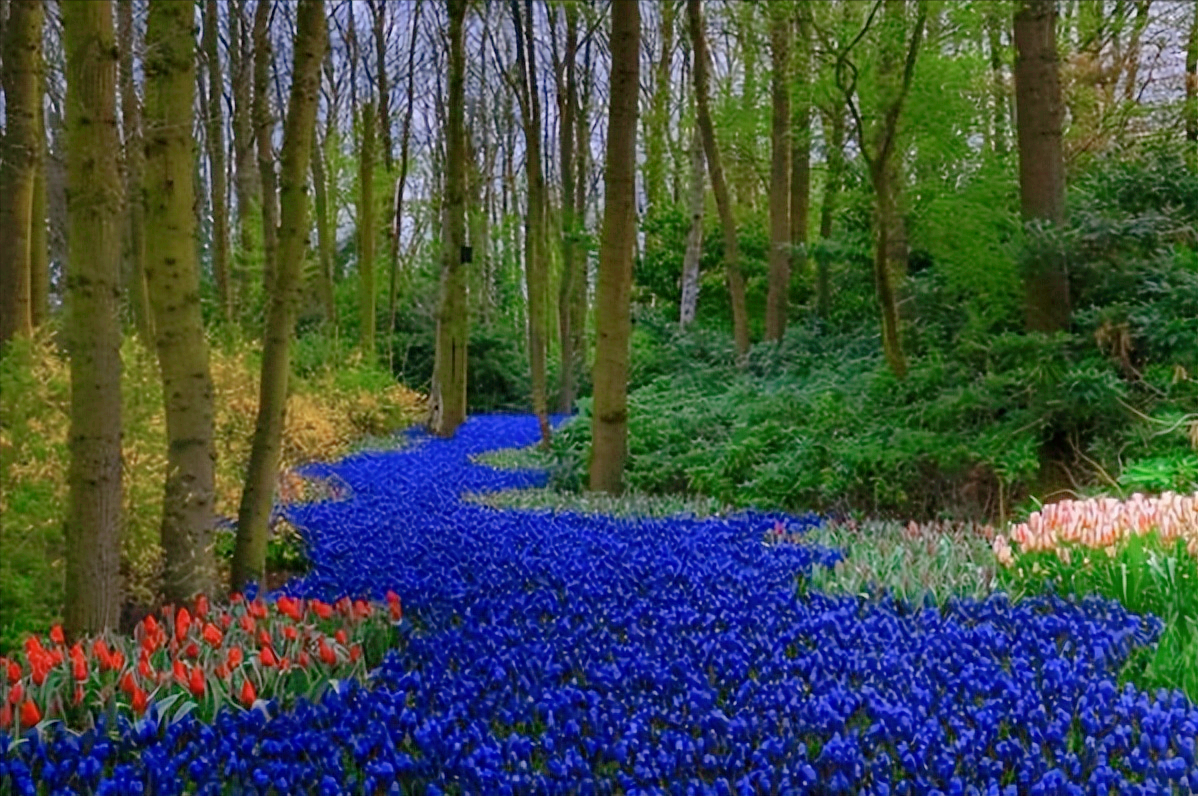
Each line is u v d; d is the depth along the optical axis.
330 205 27.34
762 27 13.95
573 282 30.03
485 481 14.77
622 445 13.25
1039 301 11.65
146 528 7.79
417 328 33.62
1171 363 10.40
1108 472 10.09
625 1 12.40
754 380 16.50
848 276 17.28
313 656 5.80
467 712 5.15
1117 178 11.66
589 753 4.64
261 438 7.98
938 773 4.32
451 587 7.66
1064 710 4.87
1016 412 10.82
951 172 13.90
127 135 12.39
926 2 11.57
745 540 9.49
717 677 5.62
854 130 14.48
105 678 5.32
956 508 10.53
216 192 20.20
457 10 18.67
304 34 7.79
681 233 26.55
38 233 11.91
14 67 10.20
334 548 9.55
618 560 8.59
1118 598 6.72
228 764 4.43
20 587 6.72
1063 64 18.38
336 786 4.27
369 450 18.91
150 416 8.48
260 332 19.78
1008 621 6.38
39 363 7.88
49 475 7.23
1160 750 4.47
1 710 4.79
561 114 21.58
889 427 11.73
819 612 6.76
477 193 33.28
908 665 5.56
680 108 26.03
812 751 4.70
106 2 5.69
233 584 7.96
